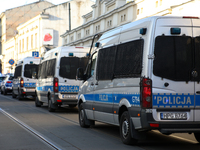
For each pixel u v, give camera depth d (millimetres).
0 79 36906
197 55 6992
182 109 6898
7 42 83438
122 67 7922
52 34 59188
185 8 20547
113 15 31938
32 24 64562
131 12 28016
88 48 14922
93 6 37938
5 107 18219
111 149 7262
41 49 59000
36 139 8492
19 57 73375
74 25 60938
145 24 7168
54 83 14602
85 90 10438
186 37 6980
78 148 7332
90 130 10102
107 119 8797
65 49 14664
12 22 79688
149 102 6789
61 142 8047
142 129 7008
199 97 6957
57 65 14602
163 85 6855
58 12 60094
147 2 25438
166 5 22859
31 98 26875
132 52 7504
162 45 6918
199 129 6918
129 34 7809
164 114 6836
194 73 6949
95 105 9531
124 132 7797
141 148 7395
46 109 17156
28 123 11562
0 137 8766
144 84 6852
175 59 6926
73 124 11445
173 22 6973
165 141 8312
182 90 6902
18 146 7574
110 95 8508
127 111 7691
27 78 23344
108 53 8906
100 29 35625
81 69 10336
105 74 8938
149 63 6871
